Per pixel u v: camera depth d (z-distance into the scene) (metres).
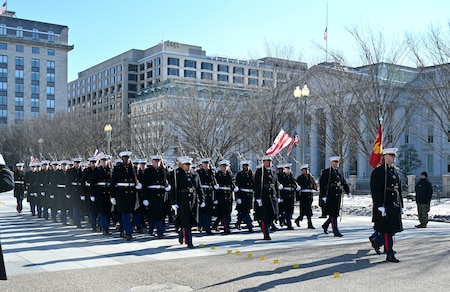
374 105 29.41
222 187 15.38
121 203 13.67
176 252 11.49
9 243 13.04
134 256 10.96
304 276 8.85
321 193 14.70
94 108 119.31
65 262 10.27
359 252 11.41
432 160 56.06
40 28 113.44
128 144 51.22
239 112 33.78
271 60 31.97
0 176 5.53
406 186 41.78
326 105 33.25
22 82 110.56
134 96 113.25
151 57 109.62
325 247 12.20
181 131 43.03
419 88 36.91
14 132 74.50
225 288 8.01
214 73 106.50
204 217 14.99
